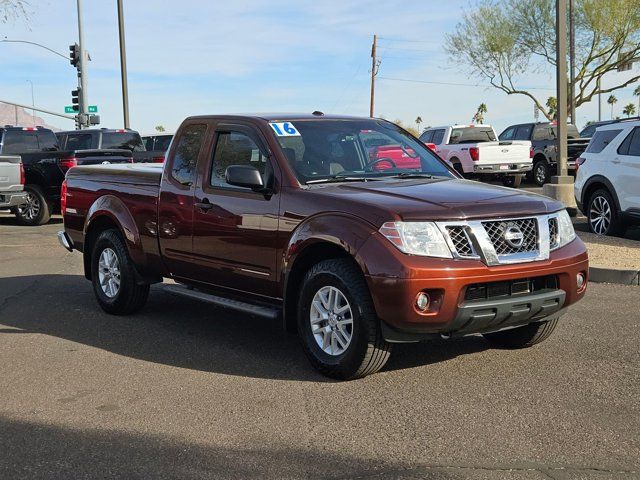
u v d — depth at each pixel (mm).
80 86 29938
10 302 8398
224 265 6242
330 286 5297
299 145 6047
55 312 7859
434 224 4906
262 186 5762
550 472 3797
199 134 6707
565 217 5559
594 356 5824
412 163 6488
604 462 3904
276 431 4453
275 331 6934
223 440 4340
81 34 29562
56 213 20531
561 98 13898
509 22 36594
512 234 5059
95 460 4105
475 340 6391
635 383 5164
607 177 11648
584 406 4746
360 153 6340
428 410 4734
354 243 5027
